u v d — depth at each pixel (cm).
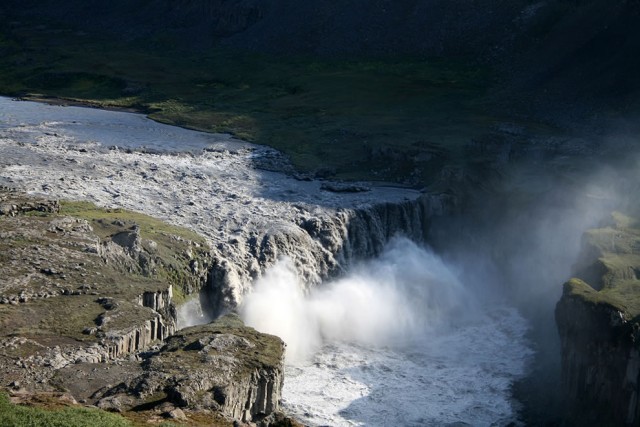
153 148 16288
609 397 9294
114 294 9188
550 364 10956
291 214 13088
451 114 18538
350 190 14462
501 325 12362
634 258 11038
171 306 9650
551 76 19738
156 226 11588
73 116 19050
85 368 7562
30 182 13100
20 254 9594
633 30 19512
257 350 8194
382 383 10625
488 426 9781
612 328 9319
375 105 19475
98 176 14000
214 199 13538
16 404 6319
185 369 7531
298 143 17062
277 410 8012
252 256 11744
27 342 7888
